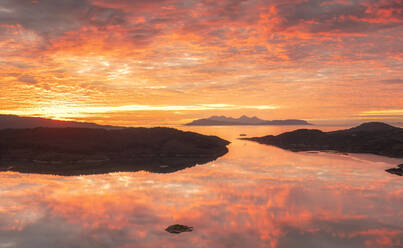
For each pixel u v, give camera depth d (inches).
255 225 1900.8
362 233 1776.6
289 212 2177.7
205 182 3339.1
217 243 1621.6
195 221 1972.2
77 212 2149.4
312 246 1596.9
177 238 1678.2
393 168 4347.9
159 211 2185.0
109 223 1919.3
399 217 2073.1
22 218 2003.0
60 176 3843.5
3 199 2511.1
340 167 4628.4
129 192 2805.1
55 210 2198.6
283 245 1604.3
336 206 2342.5
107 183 3284.9
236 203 2421.3
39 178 3668.8
